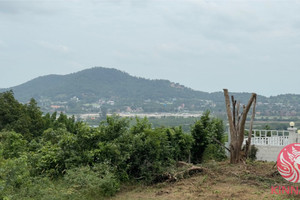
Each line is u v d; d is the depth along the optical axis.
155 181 12.12
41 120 25.55
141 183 11.91
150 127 13.84
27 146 15.16
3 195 8.63
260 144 17.72
